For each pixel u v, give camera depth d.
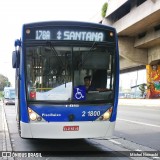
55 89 10.05
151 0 35.47
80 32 10.35
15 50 11.15
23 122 9.99
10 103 56.88
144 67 63.47
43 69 10.12
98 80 10.28
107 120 10.20
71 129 9.89
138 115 27.62
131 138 13.84
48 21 10.28
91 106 10.09
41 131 9.88
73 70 10.17
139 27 44.09
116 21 47.91
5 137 13.89
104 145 12.06
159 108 40.31
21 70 10.19
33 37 10.23
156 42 47.69
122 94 73.00
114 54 10.52
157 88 55.50
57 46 10.23
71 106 9.98
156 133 15.53
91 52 10.34
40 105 9.95
